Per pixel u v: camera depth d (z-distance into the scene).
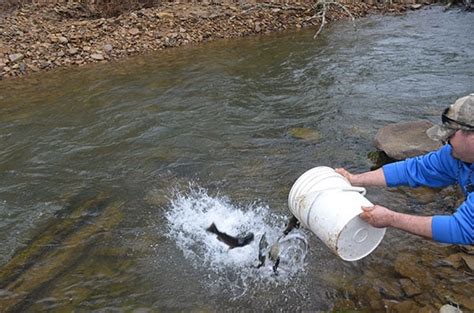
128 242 4.05
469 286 3.41
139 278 3.65
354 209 3.10
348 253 3.19
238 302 3.42
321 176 3.37
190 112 6.58
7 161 5.49
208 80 7.78
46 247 4.03
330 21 11.54
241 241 3.93
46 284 3.61
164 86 7.55
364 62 8.43
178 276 3.67
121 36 9.66
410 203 4.38
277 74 8.00
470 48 8.97
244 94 7.17
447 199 4.41
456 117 2.87
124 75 8.13
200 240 4.07
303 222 3.38
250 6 11.36
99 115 6.58
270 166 5.14
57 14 10.43
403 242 3.87
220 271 3.71
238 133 5.93
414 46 9.26
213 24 10.55
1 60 8.57
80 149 5.70
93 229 4.25
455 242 2.88
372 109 6.44
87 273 3.71
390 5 12.65
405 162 3.42
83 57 8.96
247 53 9.22
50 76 8.24
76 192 4.84
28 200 4.72
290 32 10.64
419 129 5.34
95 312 3.34
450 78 7.45
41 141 5.93
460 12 11.92
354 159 5.21
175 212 4.46
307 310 3.33
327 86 7.38
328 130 5.89
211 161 5.31
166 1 11.38
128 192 4.81
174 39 9.84
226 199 4.61
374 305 3.31
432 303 3.29
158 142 5.79
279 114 6.44
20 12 10.23
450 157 3.19
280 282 3.57
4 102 7.17
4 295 3.51
